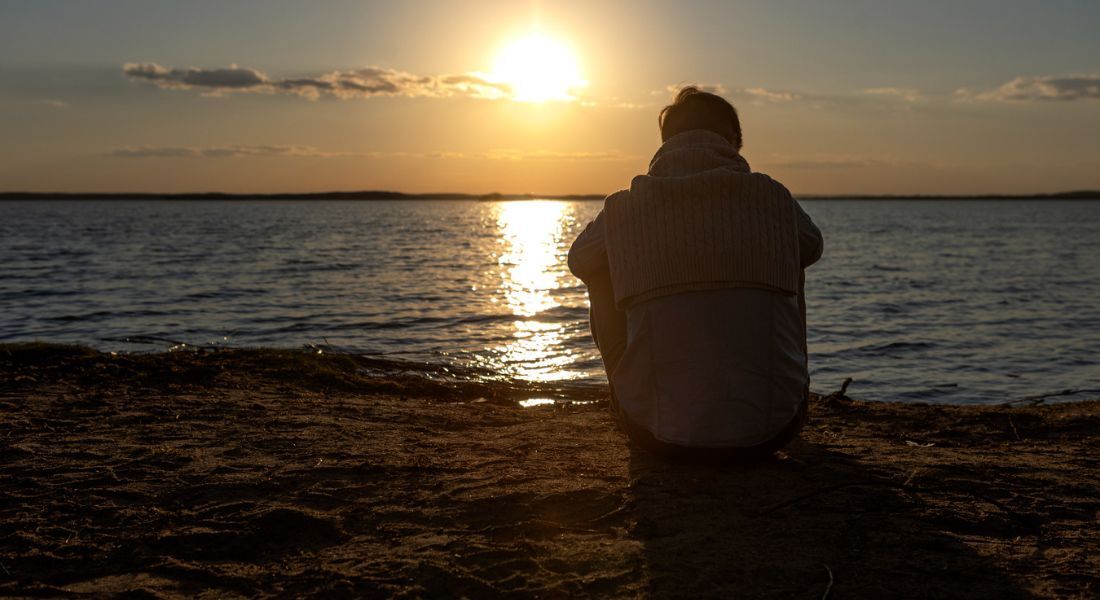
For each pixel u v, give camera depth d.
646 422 3.30
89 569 2.57
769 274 3.12
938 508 3.05
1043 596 2.31
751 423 3.16
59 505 3.13
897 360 14.03
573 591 2.36
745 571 2.47
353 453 3.92
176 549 2.72
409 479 3.46
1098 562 2.56
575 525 2.89
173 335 15.88
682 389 3.18
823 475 3.43
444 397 6.98
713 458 3.24
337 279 29.39
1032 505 3.16
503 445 4.15
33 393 5.73
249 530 2.83
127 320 18.11
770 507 3.01
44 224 93.56
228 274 30.91
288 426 4.62
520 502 3.13
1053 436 5.06
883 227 95.94
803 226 3.31
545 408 5.86
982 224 106.75
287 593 2.38
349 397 6.33
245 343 14.88
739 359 3.15
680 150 3.30
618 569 2.49
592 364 12.69
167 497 3.24
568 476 3.46
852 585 2.38
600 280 3.44
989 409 6.22
